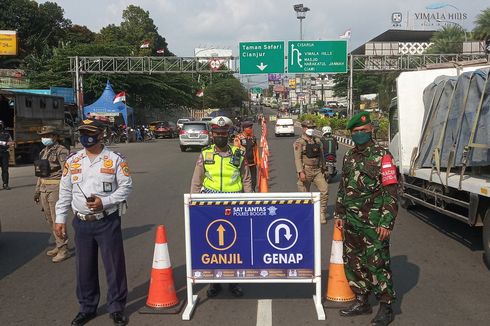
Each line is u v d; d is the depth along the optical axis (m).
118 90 45.16
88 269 4.76
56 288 5.86
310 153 8.93
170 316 4.93
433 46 54.91
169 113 65.19
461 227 8.79
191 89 57.50
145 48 71.69
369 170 4.53
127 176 4.74
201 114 87.19
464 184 6.78
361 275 4.81
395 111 10.96
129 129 38.53
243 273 4.85
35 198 7.25
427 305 5.16
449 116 7.81
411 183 9.54
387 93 60.94
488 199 6.35
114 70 39.78
